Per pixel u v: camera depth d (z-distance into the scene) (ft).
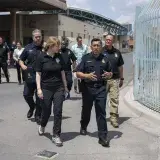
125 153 19.83
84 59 21.29
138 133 23.93
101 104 20.89
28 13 144.97
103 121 20.97
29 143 21.68
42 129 23.20
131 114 29.89
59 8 131.03
